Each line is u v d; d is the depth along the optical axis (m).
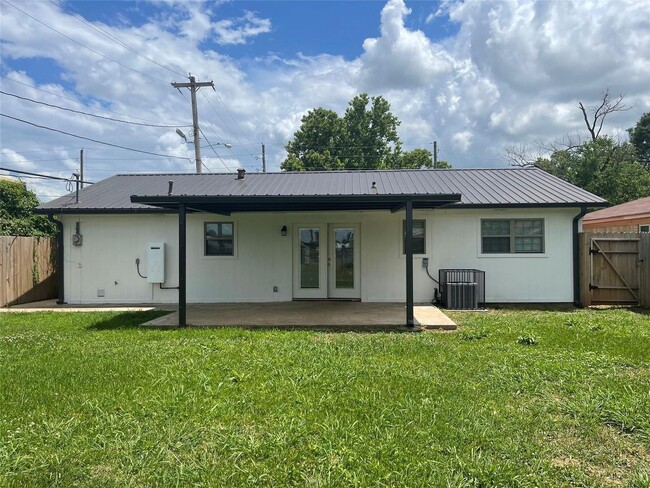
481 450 3.11
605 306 10.33
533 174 12.92
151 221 11.19
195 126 20.81
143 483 2.76
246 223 11.27
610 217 16.36
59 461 2.98
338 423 3.50
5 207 16.67
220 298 11.23
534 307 10.25
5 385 4.41
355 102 34.97
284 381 4.49
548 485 2.70
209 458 3.03
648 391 4.19
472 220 10.69
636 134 40.06
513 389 4.30
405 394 4.14
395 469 2.85
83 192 12.30
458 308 9.95
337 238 11.23
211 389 4.26
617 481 2.76
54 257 12.66
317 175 13.33
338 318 8.46
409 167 34.78
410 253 7.77
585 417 3.63
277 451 3.09
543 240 10.59
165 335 6.98
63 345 6.22
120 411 3.79
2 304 10.76
